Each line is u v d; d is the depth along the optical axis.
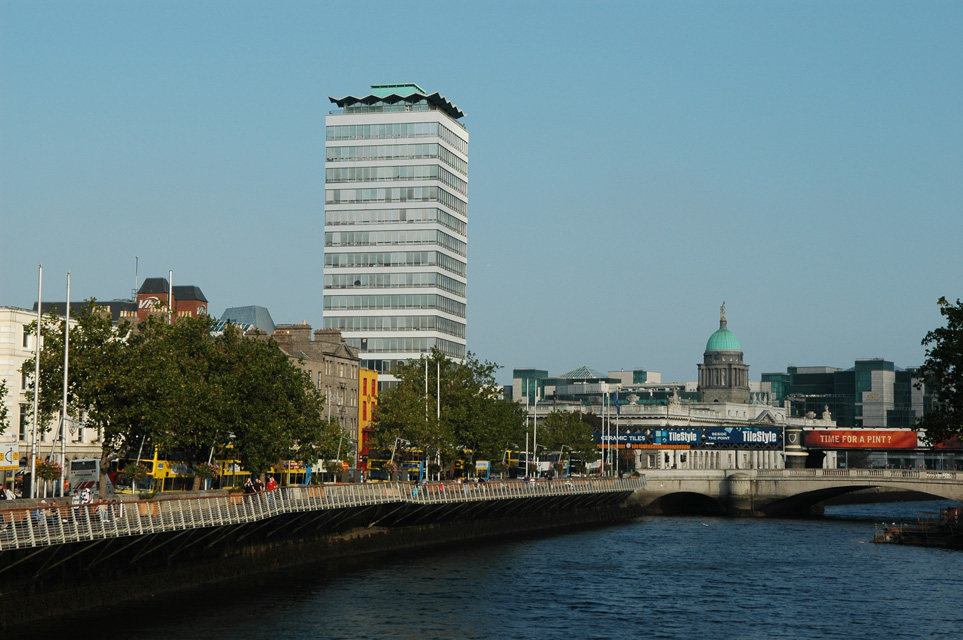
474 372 176.50
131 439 97.50
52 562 71.81
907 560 119.69
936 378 110.06
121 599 78.81
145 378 93.88
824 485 193.38
